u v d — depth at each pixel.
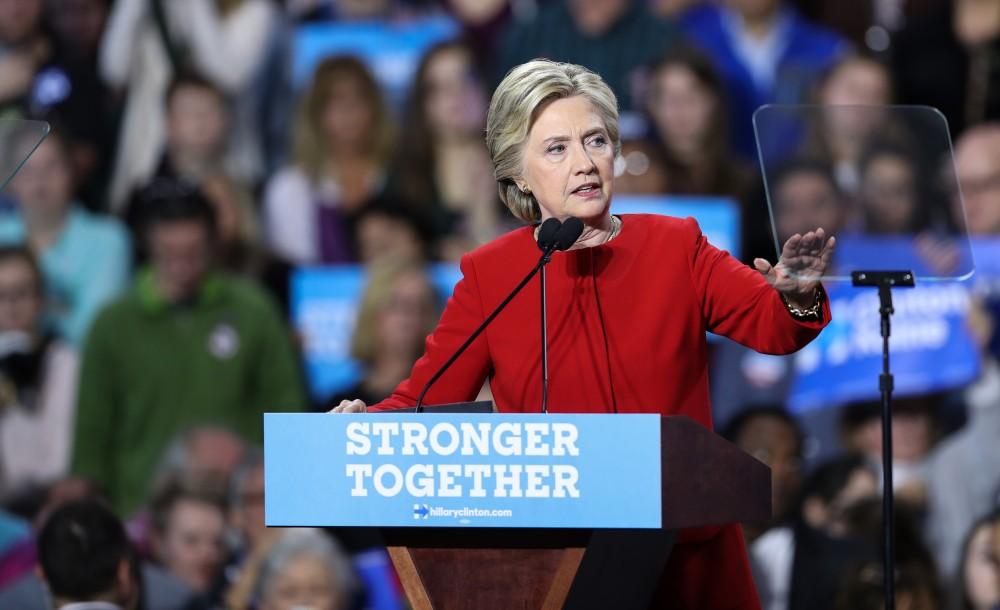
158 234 18.20
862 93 18.11
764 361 17.59
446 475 6.46
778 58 18.31
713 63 18.25
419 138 18.47
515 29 18.58
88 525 13.08
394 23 18.64
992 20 18.20
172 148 18.67
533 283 7.90
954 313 17.64
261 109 18.77
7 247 18.20
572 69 7.98
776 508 17.06
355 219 18.36
